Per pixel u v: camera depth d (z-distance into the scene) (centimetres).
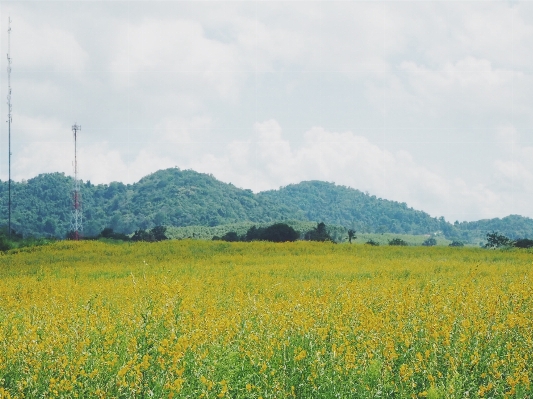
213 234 17238
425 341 953
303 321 1026
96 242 4712
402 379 801
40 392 789
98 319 1139
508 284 1689
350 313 1151
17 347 919
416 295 1384
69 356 869
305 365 836
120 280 2155
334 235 13512
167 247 4181
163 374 789
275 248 4147
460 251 3912
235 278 2147
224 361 834
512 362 854
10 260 3506
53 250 4212
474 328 987
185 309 1080
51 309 1288
